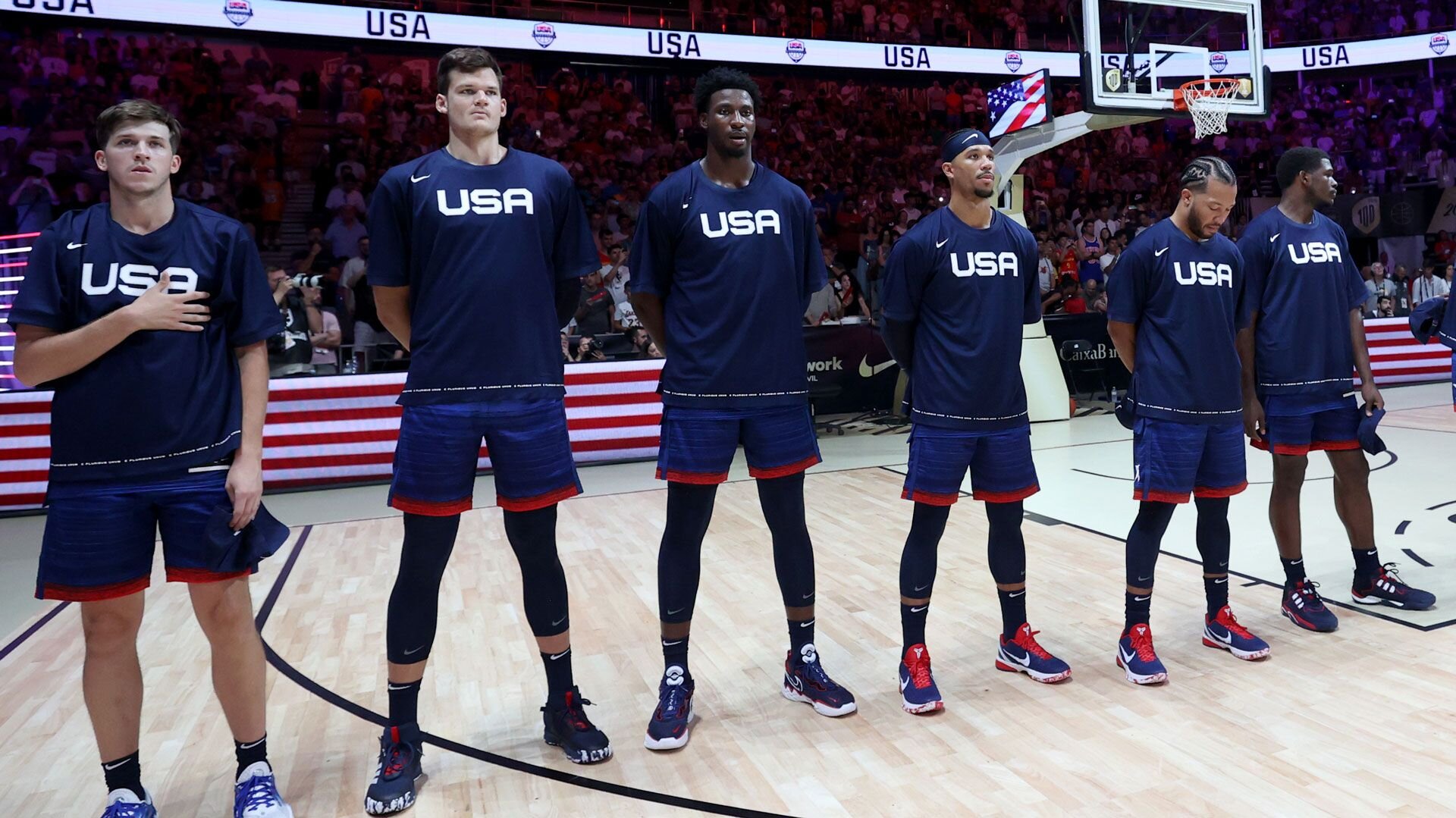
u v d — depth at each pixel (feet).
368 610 12.47
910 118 46.68
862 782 7.37
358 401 22.95
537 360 7.64
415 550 7.52
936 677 9.49
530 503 7.64
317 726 8.82
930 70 38.60
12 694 9.95
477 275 7.38
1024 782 7.23
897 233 37.52
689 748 8.12
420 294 7.52
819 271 8.82
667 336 8.46
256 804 6.96
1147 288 9.20
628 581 13.39
